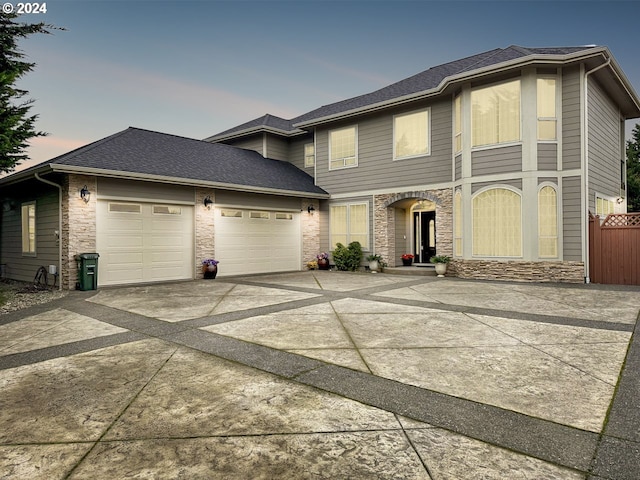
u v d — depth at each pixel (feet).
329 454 8.03
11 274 44.06
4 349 16.07
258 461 7.79
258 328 19.08
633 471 7.36
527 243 36.76
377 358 14.34
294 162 63.72
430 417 9.70
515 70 36.88
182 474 7.35
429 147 45.44
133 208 37.55
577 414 9.79
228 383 12.01
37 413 10.07
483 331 18.20
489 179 38.81
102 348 15.98
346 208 53.52
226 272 44.70
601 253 35.06
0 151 34.42
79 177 33.91
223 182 42.14
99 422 9.54
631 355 14.44
